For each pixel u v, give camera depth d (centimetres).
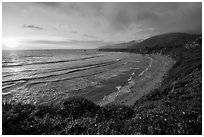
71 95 2102
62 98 1984
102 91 2267
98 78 3170
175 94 1062
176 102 861
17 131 584
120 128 629
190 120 588
